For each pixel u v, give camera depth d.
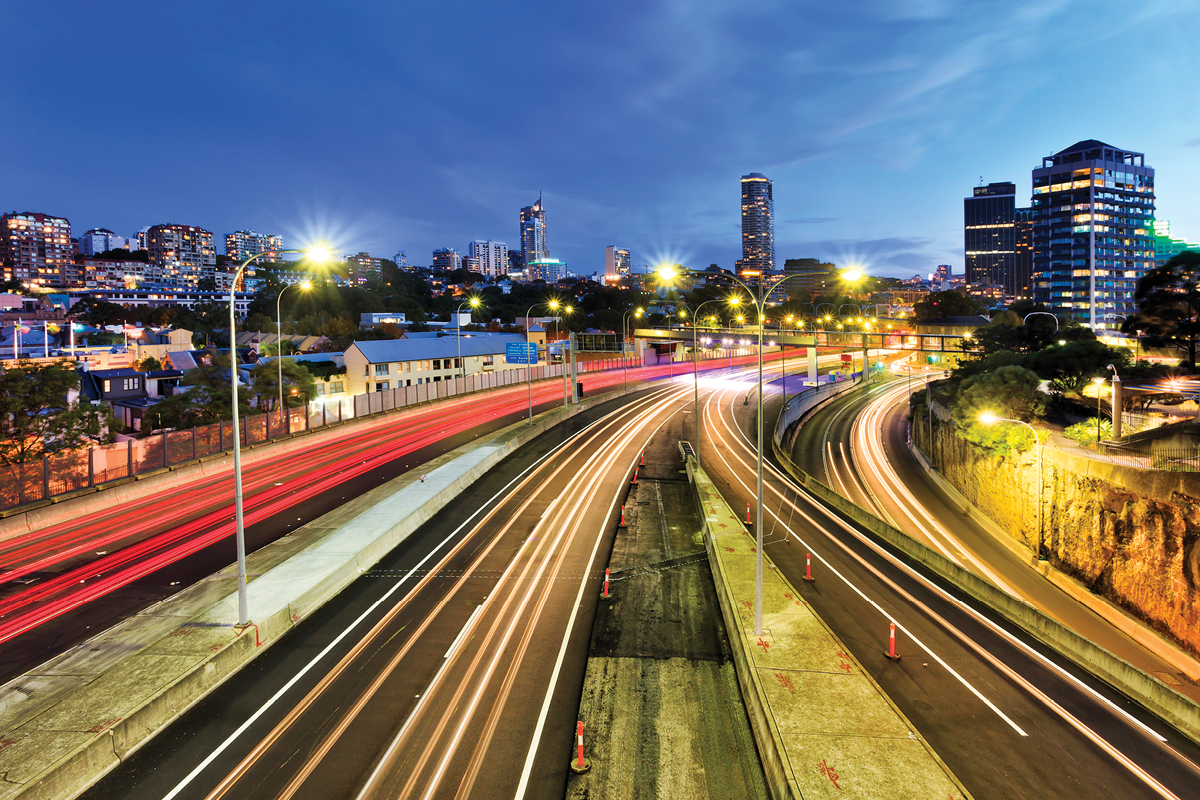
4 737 13.56
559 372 93.44
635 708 15.84
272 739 14.46
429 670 17.50
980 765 13.88
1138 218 151.12
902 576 25.56
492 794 12.80
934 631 20.50
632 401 75.12
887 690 16.84
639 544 28.33
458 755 13.95
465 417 58.31
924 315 155.88
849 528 32.44
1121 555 27.81
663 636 19.69
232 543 26.27
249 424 41.66
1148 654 24.89
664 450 50.00
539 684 16.84
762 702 15.31
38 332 103.62
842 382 94.31
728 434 57.50
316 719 15.20
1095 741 14.82
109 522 28.89
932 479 51.59
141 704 14.64
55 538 26.81
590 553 27.09
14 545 26.00
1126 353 54.78
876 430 69.31
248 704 15.82
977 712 15.89
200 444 37.69
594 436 54.44
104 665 16.89
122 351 93.50
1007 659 18.69
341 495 33.41
